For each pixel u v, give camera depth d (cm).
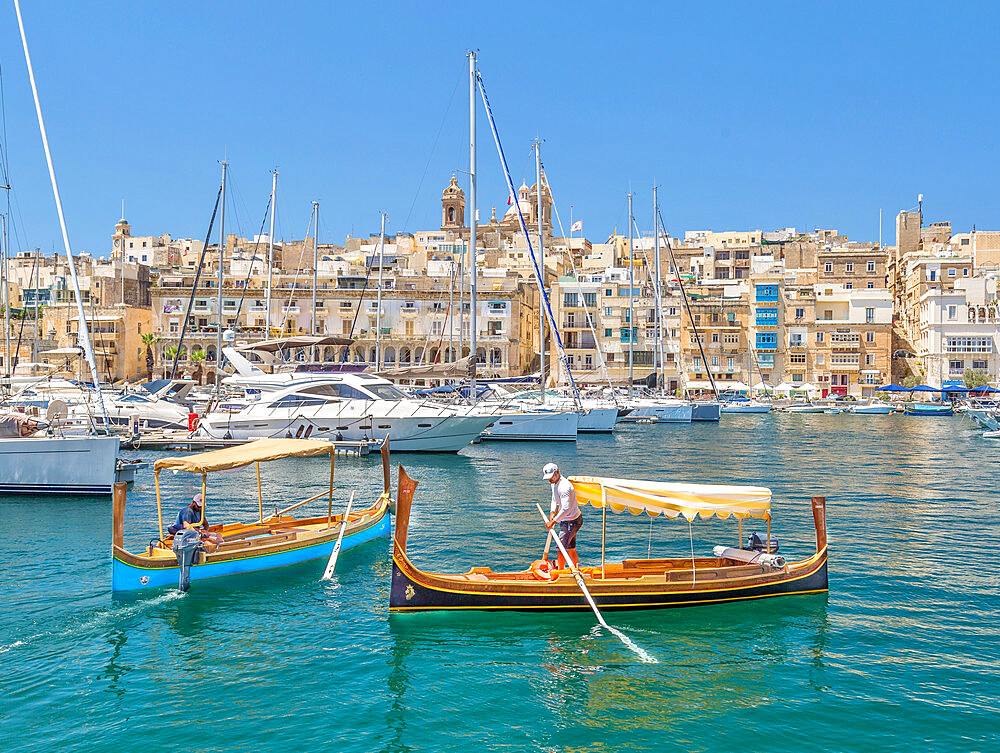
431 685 1327
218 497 2975
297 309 10731
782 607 1686
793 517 2700
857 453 4972
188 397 6062
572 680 1344
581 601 1593
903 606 1702
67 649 1477
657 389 8744
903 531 2464
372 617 1636
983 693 1298
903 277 12838
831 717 1220
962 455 4862
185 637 1534
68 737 1166
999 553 2170
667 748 1138
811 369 11475
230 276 11388
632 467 4159
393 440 4481
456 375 4772
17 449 2919
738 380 11519
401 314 10712
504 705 1259
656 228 8738
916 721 1209
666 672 1374
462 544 2244
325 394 4531
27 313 10706
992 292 10856
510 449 5044
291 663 1414
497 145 5219
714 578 1666
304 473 3681
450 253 12825
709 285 12331
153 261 14125
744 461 4481
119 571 1716
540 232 6112
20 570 1956
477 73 4903
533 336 11538
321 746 1143
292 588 1823
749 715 1227
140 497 2953
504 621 1577
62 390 5022
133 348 10844
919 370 11312
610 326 11450
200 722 1209
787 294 11694
